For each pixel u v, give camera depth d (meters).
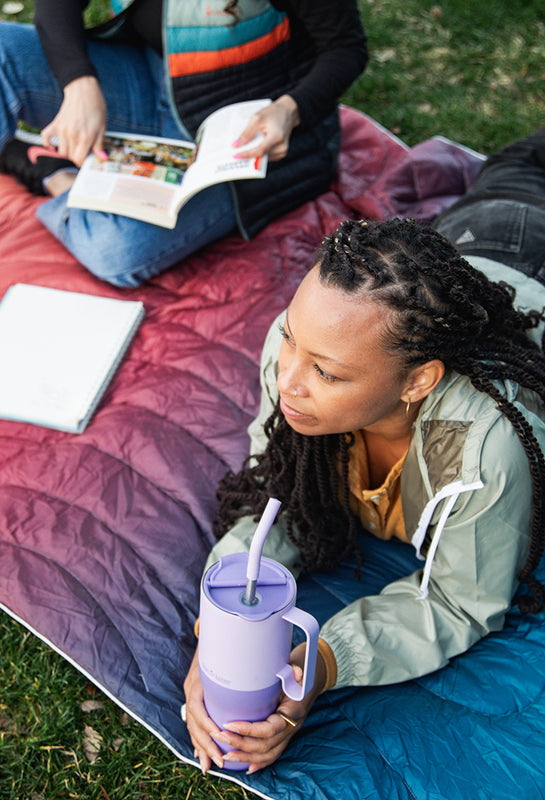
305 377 1.23
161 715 1.52
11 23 2.51
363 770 1.39
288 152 2.53
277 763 1.43
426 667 1.48
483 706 1.48
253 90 2.47
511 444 1.33
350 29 2.39
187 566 1.75
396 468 1.52
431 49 3.73
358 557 1.71
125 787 1.50
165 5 2.29
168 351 2.25
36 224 2.62
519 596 1.67
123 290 2.42
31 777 1.52
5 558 1.76
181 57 2.37
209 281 2.44
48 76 2.54
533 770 1.38
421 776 1.38
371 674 1.47
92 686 1.65
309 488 1.59
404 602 1.52
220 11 2.28
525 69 3.65
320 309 1.16
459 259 1.26
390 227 1.21
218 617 1.13
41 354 2.19
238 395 2.12
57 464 1.96
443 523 1.38
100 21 3.72
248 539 1.63
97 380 2.13
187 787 1.50
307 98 2.33
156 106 2.69
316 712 1.50
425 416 1.36
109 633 1.64
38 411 2.05
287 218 2.63
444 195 2.82
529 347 1.55
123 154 2.44
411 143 3.30
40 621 1.65
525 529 1.41
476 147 3.30
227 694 1.24
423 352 1.20
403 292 1.14
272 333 1.58
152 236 2.33
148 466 1.95
